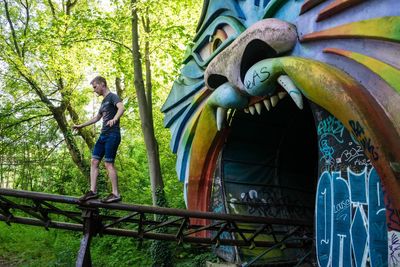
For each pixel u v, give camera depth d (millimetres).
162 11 16328
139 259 14102
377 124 5633
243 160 10977
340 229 6559
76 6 21109
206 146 10727
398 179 5336
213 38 10664
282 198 11211
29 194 7398
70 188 20656
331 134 6844
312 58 7211
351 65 6355
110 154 7207
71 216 7957
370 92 5953
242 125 10797
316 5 7203
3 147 20891
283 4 8039
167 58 17422
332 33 6684
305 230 9469
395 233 5379
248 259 9891
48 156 21812
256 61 8703
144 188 20047
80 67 19172
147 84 15992
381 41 5855
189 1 16281
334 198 6719
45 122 21359
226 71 8781
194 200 11094
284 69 7309
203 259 12750
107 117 7262
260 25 7793
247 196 10656
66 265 13688
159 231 13602
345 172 6535
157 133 21547
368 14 6133
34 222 7938
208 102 10031
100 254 15086
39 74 20219
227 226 9094
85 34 16188
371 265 5977
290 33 7559
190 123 11711
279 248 10273
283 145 11617
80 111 23344
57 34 16750
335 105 6191
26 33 19203
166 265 12984
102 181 18984
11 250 16234
